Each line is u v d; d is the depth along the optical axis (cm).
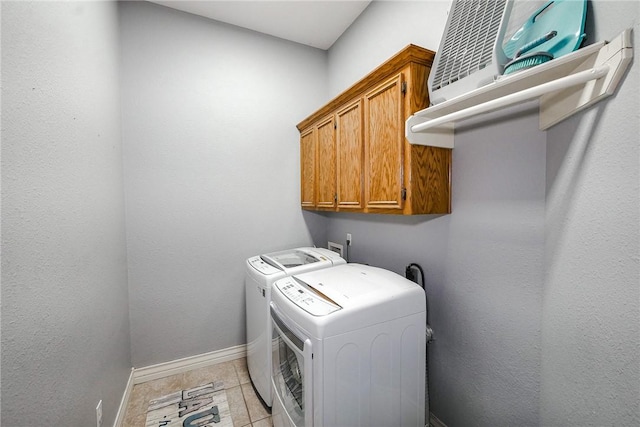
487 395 125
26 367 76
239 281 236
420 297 126
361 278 142
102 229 141
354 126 173
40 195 84
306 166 247
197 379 206
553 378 92
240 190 235
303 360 108
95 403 123
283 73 251
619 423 64
